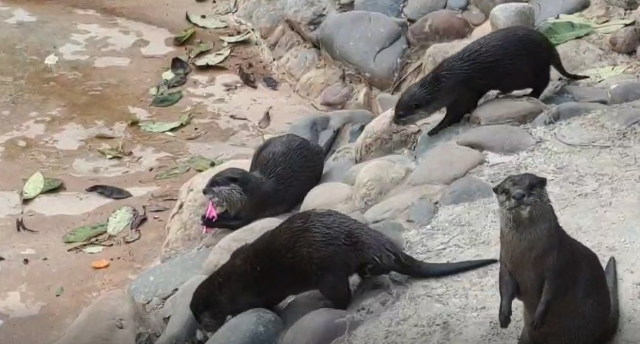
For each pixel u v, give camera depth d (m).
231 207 12.93
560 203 10.37
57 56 21.08
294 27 20.31
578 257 7.59
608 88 13.52
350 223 9.69
